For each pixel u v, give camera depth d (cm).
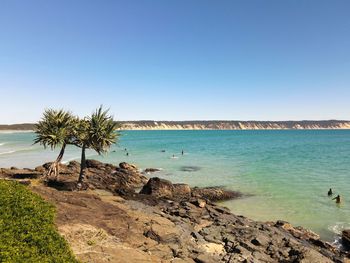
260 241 1833
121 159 6981
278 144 11806
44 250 979
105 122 2889
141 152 8669
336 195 3406
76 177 3534
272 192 3556
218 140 14938
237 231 1981
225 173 4856
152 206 2516
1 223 1043
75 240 1406
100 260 1259
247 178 4403
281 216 2716
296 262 1622
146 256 1387
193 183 4119
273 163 5969
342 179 4297
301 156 7250
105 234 1525
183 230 1855
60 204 1852
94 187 3091
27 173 3550
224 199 3284
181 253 1570
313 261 1620
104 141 2844
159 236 1670
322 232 2355
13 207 1187
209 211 2484
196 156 7394
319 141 13850
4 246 897
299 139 15788
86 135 2862
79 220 1652
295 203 3109
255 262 1555
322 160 6438
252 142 13188
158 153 8331
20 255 882
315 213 2792
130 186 3800
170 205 2633
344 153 7981
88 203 2000
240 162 6159
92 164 4488
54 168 2991
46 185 2847
